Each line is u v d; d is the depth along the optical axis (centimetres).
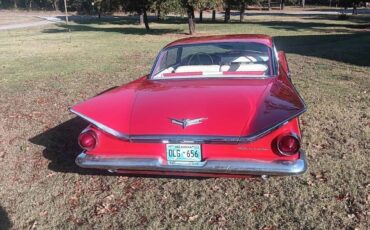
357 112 632
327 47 1581
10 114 707
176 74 431
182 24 4066
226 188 395
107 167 353
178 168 338
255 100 348
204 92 369
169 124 338
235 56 446
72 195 395
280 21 4062
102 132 354
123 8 3077
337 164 437
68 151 511
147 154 347
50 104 774
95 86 942
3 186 418
